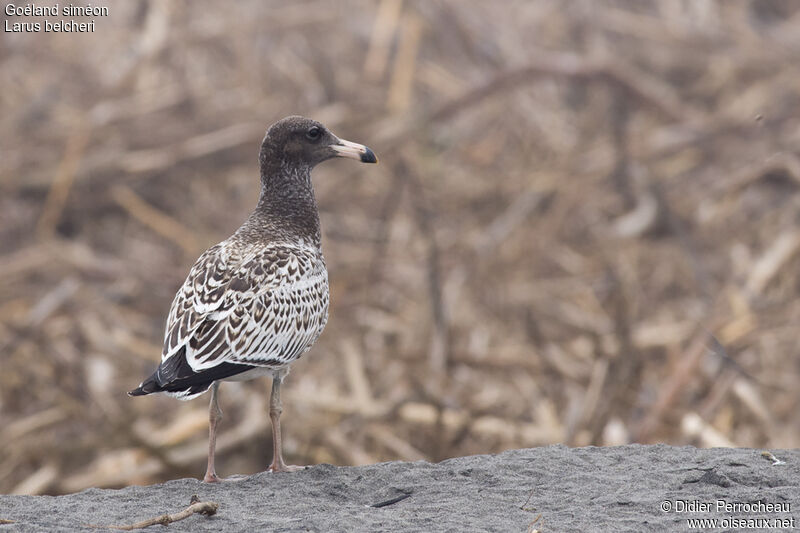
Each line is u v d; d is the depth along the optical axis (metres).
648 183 21.06
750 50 25.89
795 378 16.38
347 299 17.89
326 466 8.22
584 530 6.75
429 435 14.77
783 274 18.81
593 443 14.61
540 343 16.59
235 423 15.04
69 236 20.38
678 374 15.51
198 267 8.38
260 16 24.69
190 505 7.23
